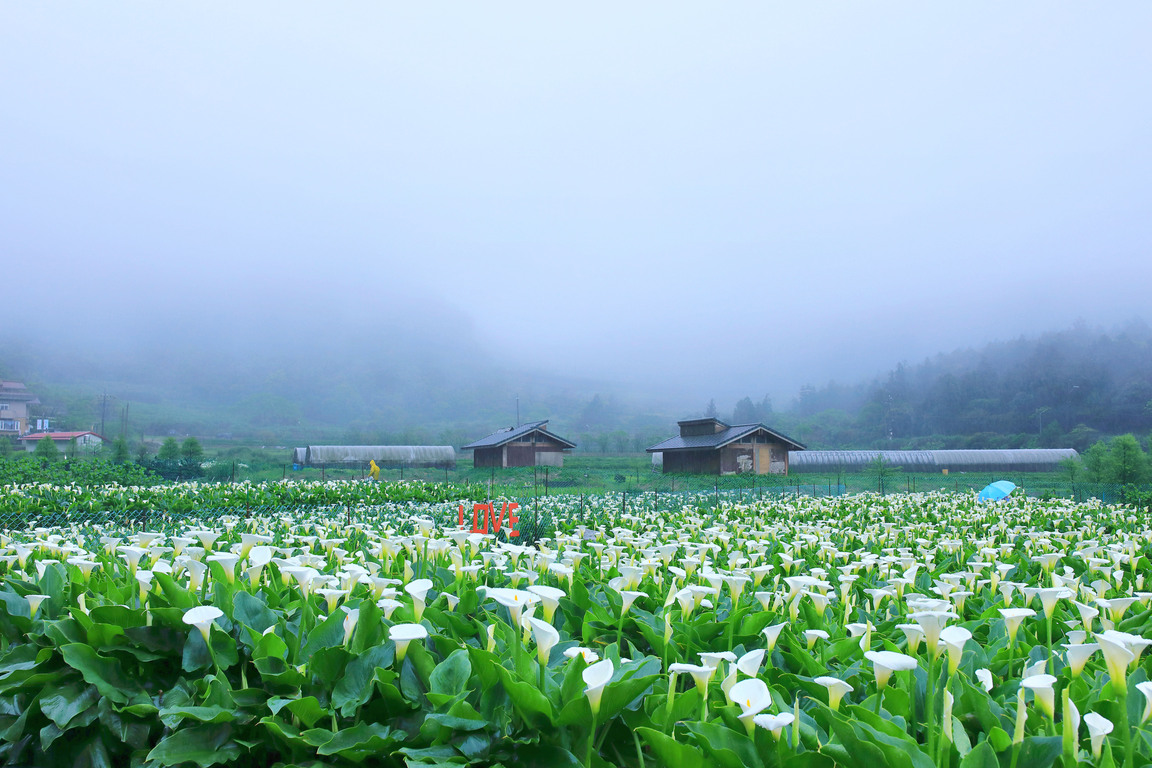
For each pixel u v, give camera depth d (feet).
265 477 159.33
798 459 239.09
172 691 11.31
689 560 18.21
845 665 13.41
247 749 10.66
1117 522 50.08
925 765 8.21
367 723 10.91
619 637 13.84
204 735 10.43
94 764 11.01
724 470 209.87
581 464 290.97
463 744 9.68
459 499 82.69
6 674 11.94
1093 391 655.76
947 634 9.30
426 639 12.80
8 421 540.93
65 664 12.00
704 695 9.51
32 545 19.08
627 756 10.18
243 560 17.33
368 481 94.17
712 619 15.44
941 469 244.42
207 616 10.57
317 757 10.36
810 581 14.88
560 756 9.20
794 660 13.33
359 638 11.87
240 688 11.87
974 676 11.83
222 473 153.38
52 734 11.09
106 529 42.32
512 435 239.71
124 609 12.32
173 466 151.84
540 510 54.39
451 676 10.74
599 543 27.02
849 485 149.59
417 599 12.50
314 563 17.15
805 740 9.43
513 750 9.59
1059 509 57.31
